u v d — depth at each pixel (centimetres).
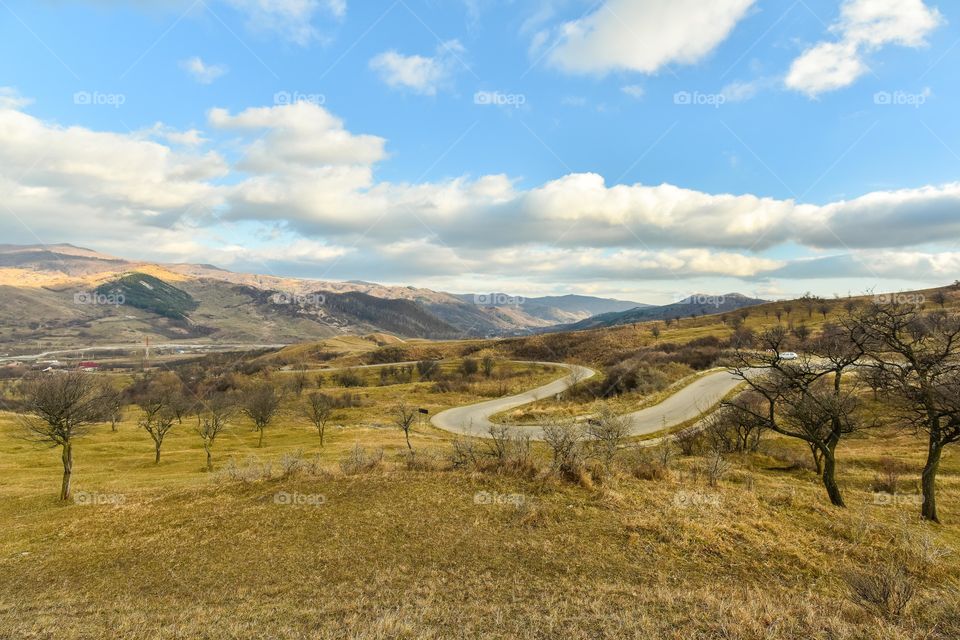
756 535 1714
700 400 6506
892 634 999
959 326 2503
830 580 1377
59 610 1368
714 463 2820
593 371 11644
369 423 8212
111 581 1614
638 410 6406
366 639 1031
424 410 8688
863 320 2808
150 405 6738
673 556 1553
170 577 1605
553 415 6800
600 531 1762
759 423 3142
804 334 9425
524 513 1945
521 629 1092
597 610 1174
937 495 2941
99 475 4378
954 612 1113
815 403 2692
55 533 2208
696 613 1130
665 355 10606
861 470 3809
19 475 4456
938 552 1616
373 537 1812
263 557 1714
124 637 1126
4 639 1147
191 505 2416
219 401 6756
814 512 2053
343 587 1420
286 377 14338
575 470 2378
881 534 1797
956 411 2342
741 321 14888
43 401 3191
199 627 1162
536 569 1479
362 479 2514
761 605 1157
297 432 7544
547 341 17112
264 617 1218
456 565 1535
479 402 9575
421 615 1176
